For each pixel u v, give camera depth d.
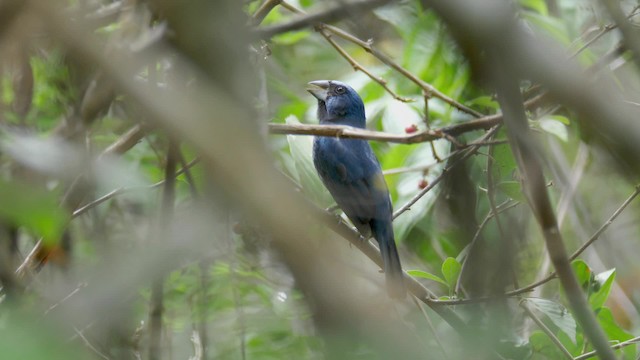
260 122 3.64
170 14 3.40
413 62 10.55
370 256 9.34
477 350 6.54
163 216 4.96
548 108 8.17
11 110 7.18
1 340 2.64
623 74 7.86
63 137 5.67
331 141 10.52
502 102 4.54
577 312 5.37
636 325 11.77
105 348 6.09
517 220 10.73
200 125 2.99
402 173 11.20
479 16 3.14
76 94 5.83
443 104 10.76
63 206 5.24
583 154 11.37
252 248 8.23
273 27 4.51
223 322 8.93
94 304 3.60
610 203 12.32
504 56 3.29
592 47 9.43
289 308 8.59
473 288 8.42
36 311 3.80
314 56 12.88
